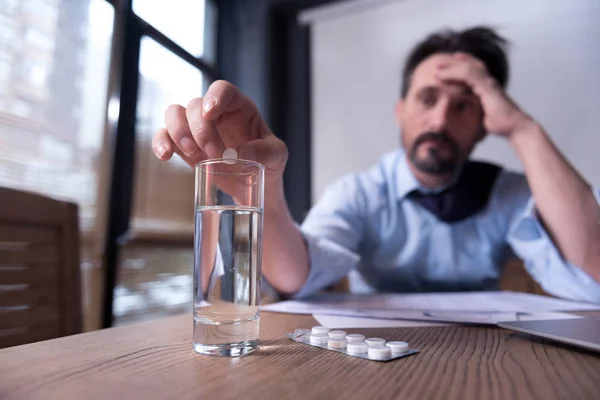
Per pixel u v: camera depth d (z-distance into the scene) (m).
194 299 0.33
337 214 1.32
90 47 1.22
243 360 0.30
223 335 0.32
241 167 0.34
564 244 1.10
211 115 0.43
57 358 0.31
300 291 0.71
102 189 1.23
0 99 1.00
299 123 1.58
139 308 1.36
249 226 0.34
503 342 0.37
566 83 1.23
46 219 0.68
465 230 1.25
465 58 1.33
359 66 1.51
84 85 1.20
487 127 1.28
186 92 1.57
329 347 0.34
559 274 1.09
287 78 1.62
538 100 1.25
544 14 1.27
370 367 0.29
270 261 0.67
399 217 1.32
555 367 0.29
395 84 1.44
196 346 0.33
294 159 1.56
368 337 0.40
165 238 1.46
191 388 0.24
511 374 0.27
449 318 0.49
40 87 1.09
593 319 0.44
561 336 0.34
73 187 1.16
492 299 0.72
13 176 1.02
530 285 1.15
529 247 1.15
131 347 0.34
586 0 1.23
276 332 0.41
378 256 1.31
